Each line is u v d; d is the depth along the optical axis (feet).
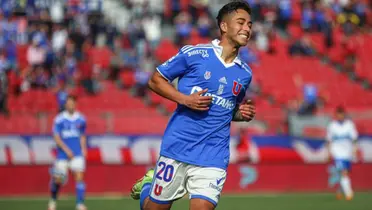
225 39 68.54
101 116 204.03
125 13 308.19
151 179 73.56
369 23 330.13
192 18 298.15
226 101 68.54
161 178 68.95
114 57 262.26
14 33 272.51
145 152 198.18
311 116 213.66
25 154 190.70
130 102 239.30
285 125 212.43
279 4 314.76
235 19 67.56
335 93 264.93
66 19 278.05
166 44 282.97
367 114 219.41
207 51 68.23
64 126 145.38
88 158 193.67
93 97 238.68
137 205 158.81
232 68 68.59
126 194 191.83
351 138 174.29
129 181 195.62
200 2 306.14
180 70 68.23
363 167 208.74
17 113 213.25
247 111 72.08
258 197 182.50
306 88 246.68
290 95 262.47
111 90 245.24
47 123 200.85
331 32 306.35
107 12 307.78
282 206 157.89
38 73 240.53
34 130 199.62
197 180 67.87
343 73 286.87
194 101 65.36
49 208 147.02
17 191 188.75
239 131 203.92
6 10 280.31
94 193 192.65
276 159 203.21
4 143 190.19
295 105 243.60
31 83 238.27
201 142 68.03
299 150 206.28
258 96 256.11
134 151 197.57
